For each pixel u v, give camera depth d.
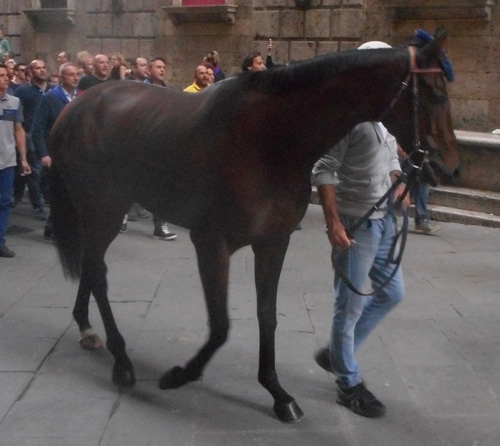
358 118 3.20
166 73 13.23
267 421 3.64
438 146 3.08
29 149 8.65
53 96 7.77
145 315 5.27
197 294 5.77
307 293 5.80
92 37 14.16
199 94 3.68
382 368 4.30
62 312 5.34
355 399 3.70
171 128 3.65
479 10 9.58
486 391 3.99
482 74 9.88
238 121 3.34
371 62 3.10
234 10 12.09
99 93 4.21
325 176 3.41
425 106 3.07
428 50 3.05
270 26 11.66
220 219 3.44
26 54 15.39
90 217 4.24
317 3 11.13
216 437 3.48
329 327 4.99
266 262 3.59
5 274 6.39
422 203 7.94
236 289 5.90
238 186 3.34
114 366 4.09
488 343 4.71
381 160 3.47
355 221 3.52
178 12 12.61
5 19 15.52
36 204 8.74
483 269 6.60
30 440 3.45
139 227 8.25
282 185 3.37
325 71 3.16
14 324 5.07
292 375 4.18
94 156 4.11
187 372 3.80
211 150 3.41
